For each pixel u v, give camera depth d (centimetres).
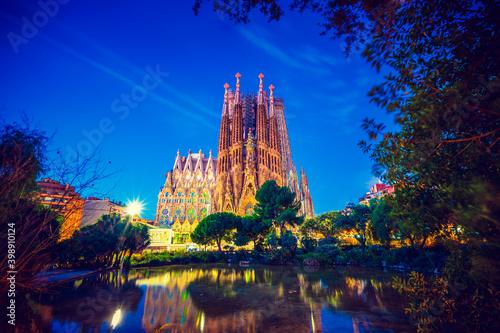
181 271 4041
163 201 15350
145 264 4869
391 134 489
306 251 5653
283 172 16375
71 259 3162
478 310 543
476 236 448
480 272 460
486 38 338
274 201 5888
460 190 402
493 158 351
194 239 7794
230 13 589
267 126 16425
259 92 16775
